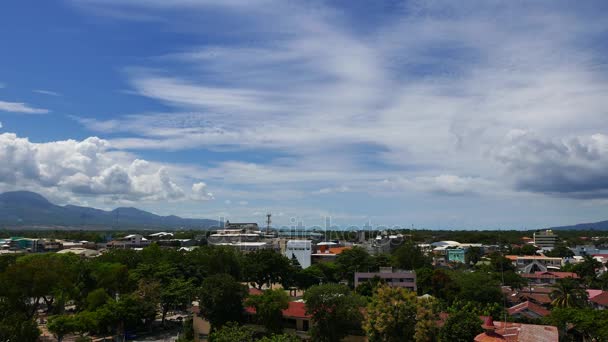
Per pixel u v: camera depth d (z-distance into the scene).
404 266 164.00
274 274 137.75
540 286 142.88
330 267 161.75
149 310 99.88
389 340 69.94
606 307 109.31
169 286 108.88
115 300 101.75
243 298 90.31
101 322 92.38
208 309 87.94
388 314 69.31
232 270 136.62
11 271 99.12
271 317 84.94
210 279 90.12
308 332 81.19
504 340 61.25
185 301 105.88
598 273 177.25
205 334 89.38
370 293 117.62
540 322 87.50
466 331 69.00
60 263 114.75
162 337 95.75
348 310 78.38
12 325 76.50
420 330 67.38
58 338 90.31
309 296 79.94
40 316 115.25
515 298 116.31
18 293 98.38
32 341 77.50
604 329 76.38
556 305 104.38
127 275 116.69
